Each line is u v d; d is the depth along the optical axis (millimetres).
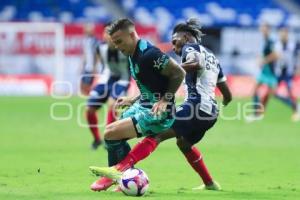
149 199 21016
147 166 30969
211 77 23375
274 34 82625
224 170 29969
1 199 20859
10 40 75562
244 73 78625
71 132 46750
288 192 23578
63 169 29312
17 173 27844
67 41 74625
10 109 61562
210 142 41781
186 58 22766
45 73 75875
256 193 23203
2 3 91500
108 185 22625
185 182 26031
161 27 88750
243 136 45156
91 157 34125
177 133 22875
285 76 56781
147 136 22297
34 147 38438
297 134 46625
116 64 36781
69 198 21094
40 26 75125
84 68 48438
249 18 91062
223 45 79188
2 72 76500
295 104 56969
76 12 91125
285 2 92375
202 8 91562
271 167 31172
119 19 21234
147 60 21156
